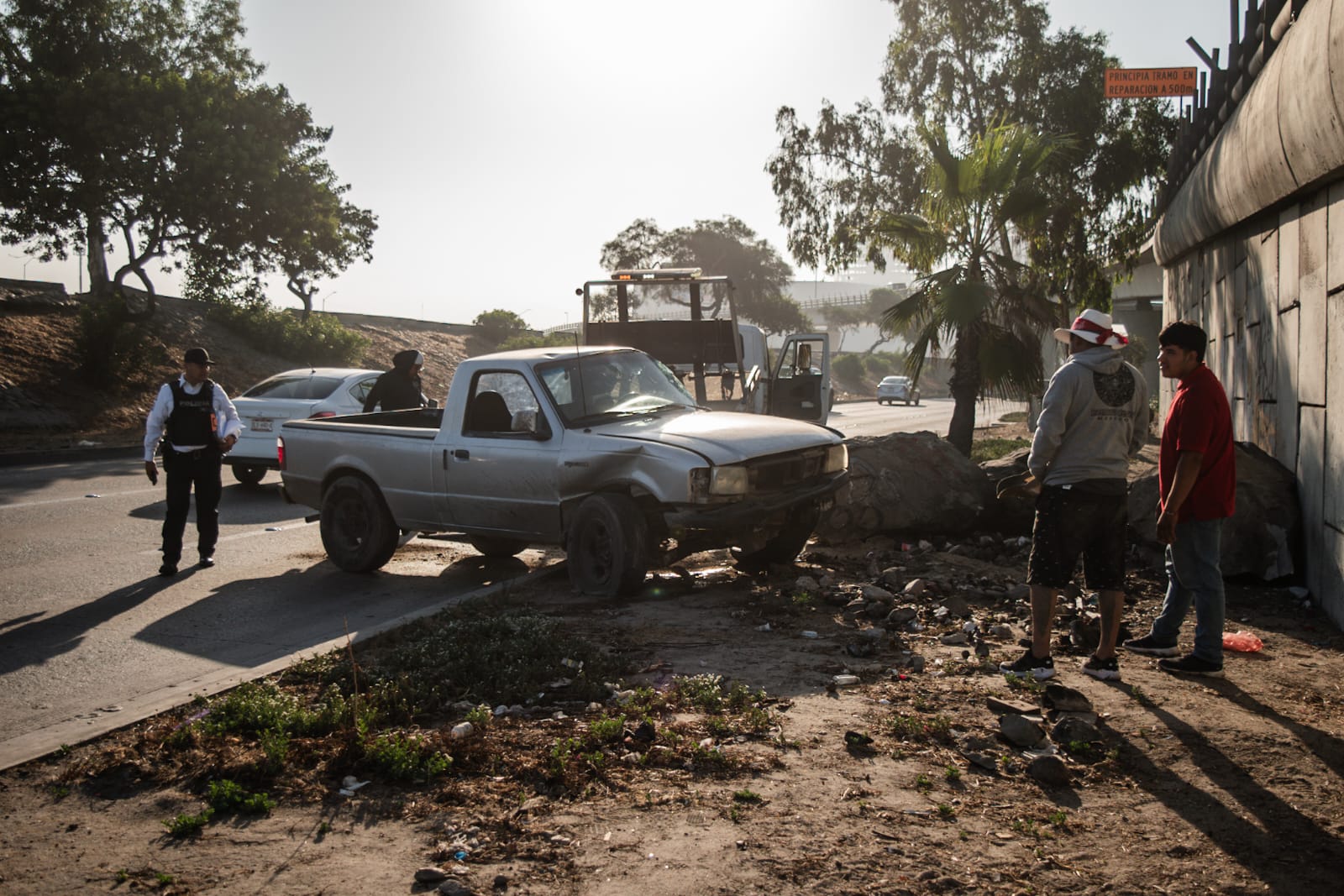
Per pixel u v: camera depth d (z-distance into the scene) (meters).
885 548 8.86
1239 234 9.95
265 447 13.55
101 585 8.07
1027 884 3.10
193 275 28.66
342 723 4.51
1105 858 3.28
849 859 3.24
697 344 15.02
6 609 7.28
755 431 7.61
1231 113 10.81
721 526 6.91
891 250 18.94
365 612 7.20
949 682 5.14
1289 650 5.76
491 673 5.20
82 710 5.07
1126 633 5.99
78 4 26.61
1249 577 7.44
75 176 25.75
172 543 8.48
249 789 3.86
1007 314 17.47
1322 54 6.00
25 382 22.19
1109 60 30.31
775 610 6.65
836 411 44.25
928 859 3.25
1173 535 5.11
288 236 28.53
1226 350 10.75
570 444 7.55
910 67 31.80
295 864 3.27
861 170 32.91
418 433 8.37
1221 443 5.18
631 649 5.77
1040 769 3.89
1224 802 3.71
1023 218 17.33
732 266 74.06
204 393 8.55
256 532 10.73
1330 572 6.46
